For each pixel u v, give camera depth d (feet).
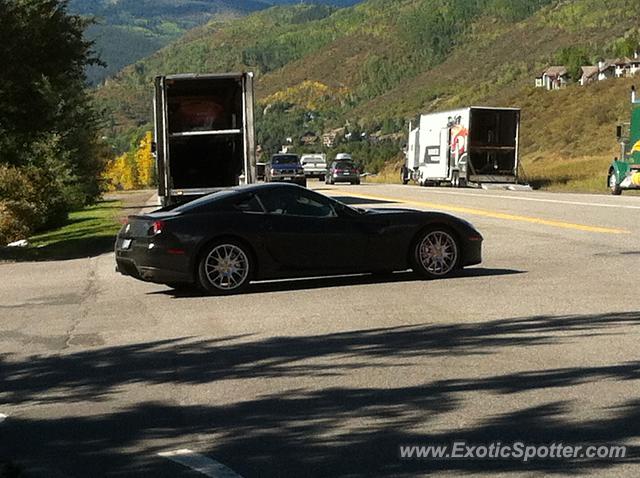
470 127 160.86
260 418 23.66
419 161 197.16
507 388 25.35
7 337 36.29
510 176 161.58
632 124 129.49
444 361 28.71
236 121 85.56
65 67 81.87
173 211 45.44
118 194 279.08
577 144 281.33
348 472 19.52
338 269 45.78
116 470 20.29
